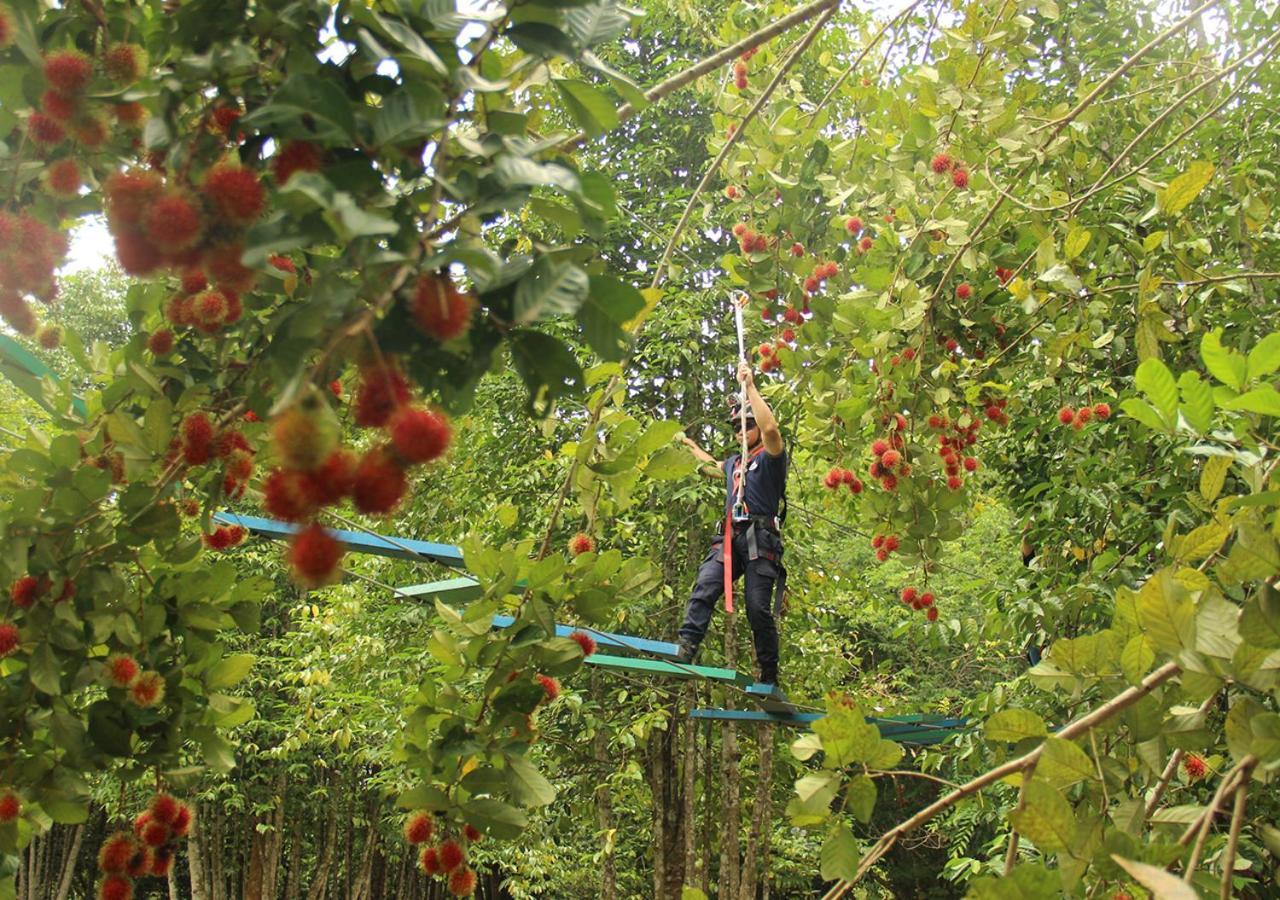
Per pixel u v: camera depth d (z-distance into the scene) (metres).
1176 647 2.52
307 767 16.05
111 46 2.74
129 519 3.12
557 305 2.04
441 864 3.13
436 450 1.89
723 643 11.19
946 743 7.90
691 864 11.08
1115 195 6.44
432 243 2.07
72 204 3.22
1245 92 7.22
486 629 3.40
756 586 6.36
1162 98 7.05
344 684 11.12
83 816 3.23
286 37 2.36
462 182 2.16
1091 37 8.14
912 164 5.61
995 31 5.37
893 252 5.43
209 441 3.07
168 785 3.37
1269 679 2.45
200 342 3.34
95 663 3.18
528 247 4.80
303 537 1.92
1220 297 6.51
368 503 1.89
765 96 4.19
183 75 2.32
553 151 2.61
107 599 3.16
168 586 3.46
